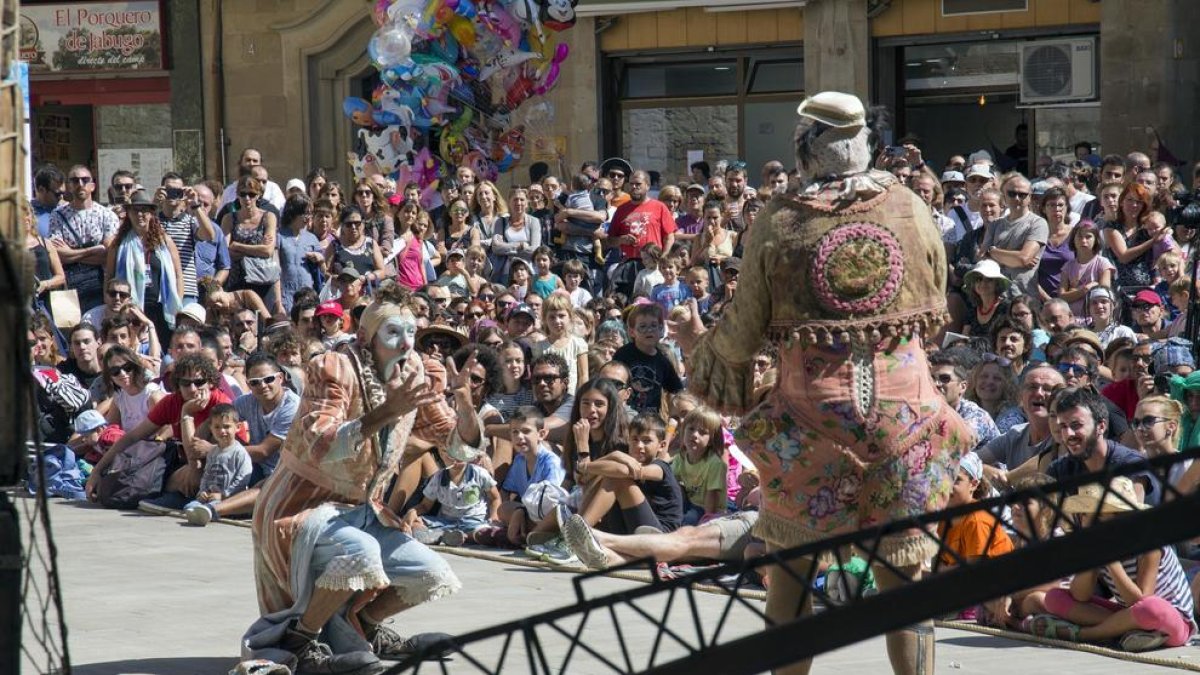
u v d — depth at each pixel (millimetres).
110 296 14125
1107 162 15164
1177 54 20531
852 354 5574
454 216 17578
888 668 6781
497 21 19406
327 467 6781
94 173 26516
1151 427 8258
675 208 17781
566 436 10094
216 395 11375
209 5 25672
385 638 7148
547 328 12656
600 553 7816
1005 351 10641
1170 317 13000
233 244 15516
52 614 7938
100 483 11453
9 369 4047
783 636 3223
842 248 5523
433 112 19438
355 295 14344
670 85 23891
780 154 23312
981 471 7805
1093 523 3357
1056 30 21406
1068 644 7332
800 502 5664
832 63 22484
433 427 7316
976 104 22141
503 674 6738
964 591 3041
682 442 9781
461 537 9984
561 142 23984
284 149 25625
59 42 26391
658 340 11695
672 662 3383
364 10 24922
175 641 7414
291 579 6805
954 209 15375
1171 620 7172
